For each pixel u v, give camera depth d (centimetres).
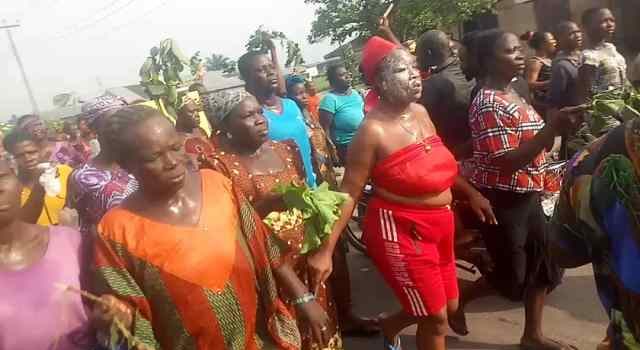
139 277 213
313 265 296
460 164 396
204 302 215
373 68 309
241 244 231
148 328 213
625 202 211
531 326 380
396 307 475
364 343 427
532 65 648
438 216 311
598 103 246
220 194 231
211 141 338
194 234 216
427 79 418
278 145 344
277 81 433
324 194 288
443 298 322
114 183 315
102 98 354
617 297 237
